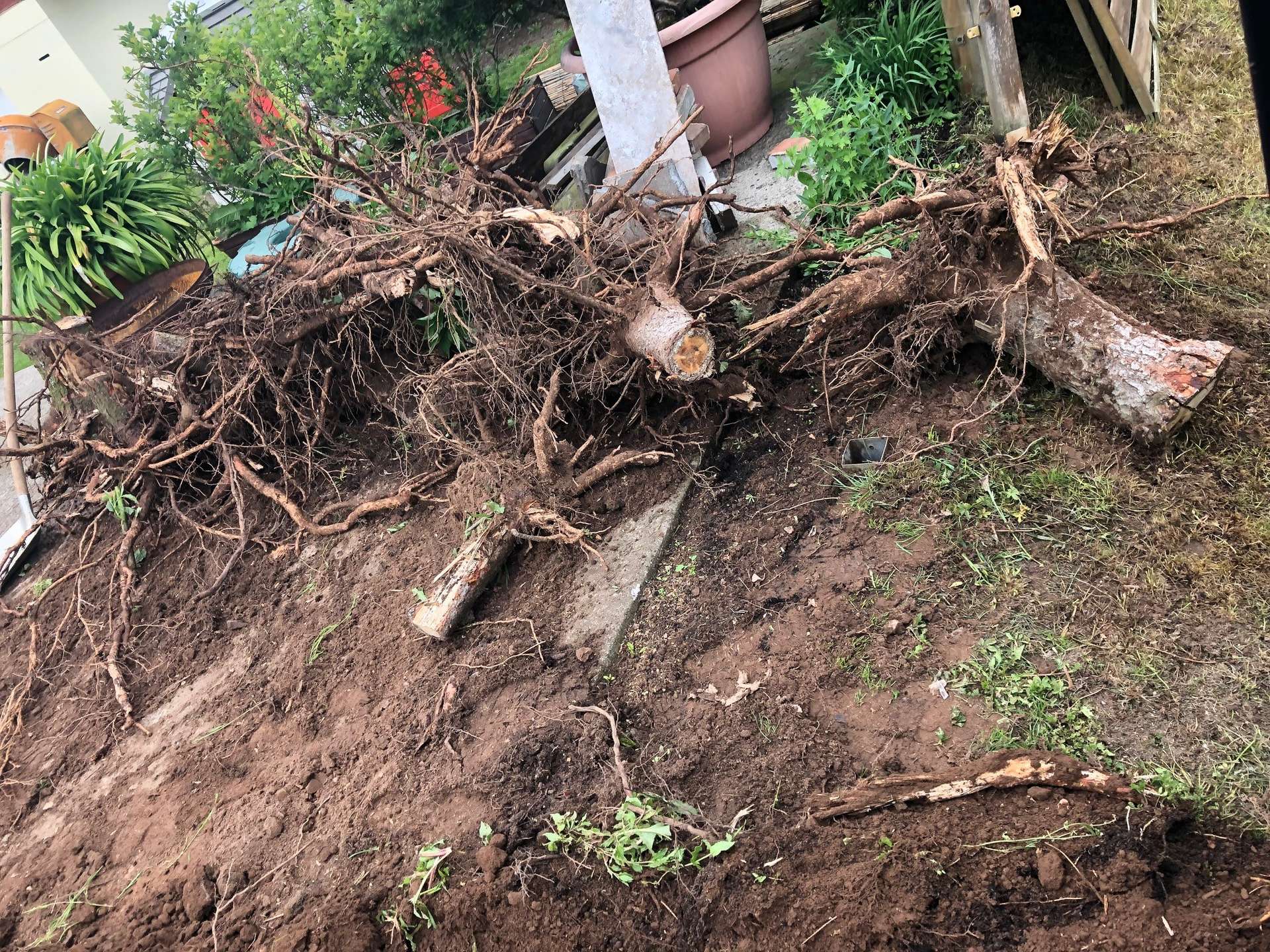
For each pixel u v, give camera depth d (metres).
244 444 4.73
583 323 3.88
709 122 5.29
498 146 4.55
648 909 2.40
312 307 4.50
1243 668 2.30
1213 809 2.09
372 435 4.81
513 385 3.71
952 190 3.12
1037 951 2.04
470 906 2.52
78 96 10.24
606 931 2.38
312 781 3.12
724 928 2.31
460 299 4.23
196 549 4.55
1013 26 4.90
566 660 3.14
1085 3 4.13
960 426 3.27
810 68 5.91
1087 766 2.21
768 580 3.11
